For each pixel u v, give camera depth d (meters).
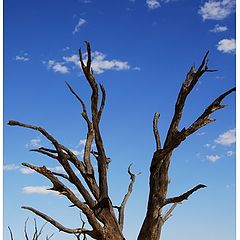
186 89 11.10
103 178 11.45
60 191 10.43
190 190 10.54
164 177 10.97
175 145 10.52
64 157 11.28
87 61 11.58
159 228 10.90
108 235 10.91
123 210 12.88
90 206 11.17
